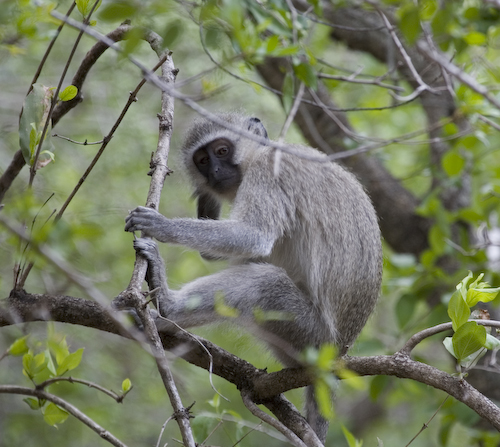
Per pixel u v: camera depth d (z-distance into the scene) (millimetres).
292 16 8727
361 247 9539
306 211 9680
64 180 15203
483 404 6266
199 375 15648
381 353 10898
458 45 10383
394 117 16828
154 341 6426
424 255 11469
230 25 6859
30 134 6980
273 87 13352
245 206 9562
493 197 11750
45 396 7457
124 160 16375
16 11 8336
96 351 15172
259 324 9016
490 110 10641
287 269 10086
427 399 13055
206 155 10758
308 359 6551
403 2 8125
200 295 8633
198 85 14906
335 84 13961
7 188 8352
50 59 16125
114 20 5930
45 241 5785
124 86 16594
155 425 16062
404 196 13984
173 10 7188
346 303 9484
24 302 7691
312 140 14000
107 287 14250
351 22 13781
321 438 8992
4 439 14227
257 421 15547
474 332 6238
